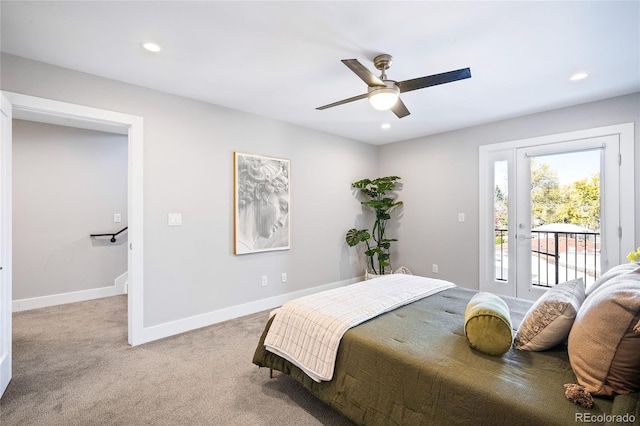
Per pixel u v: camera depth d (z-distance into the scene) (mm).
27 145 3705
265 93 2881
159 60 2248
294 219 3926
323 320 1754
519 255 3561
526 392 1087
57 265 3871
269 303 3650
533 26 1826
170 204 2859
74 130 4031
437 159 4285
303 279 4039
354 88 2775
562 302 1346
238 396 1904
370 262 4941
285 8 1670
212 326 3078
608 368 1045
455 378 1207
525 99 3002
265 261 3621
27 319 3275
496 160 3723
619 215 2912
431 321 1764
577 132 3135
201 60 2250
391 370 1389
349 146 4617
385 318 1813
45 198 3809
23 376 2117
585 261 3117
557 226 3305
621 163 2896
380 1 1612
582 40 1975
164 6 1649
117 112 2568
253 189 3473
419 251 4484
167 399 1869
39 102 2225
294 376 1817
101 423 1655
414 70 2402
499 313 1391
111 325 3096
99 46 2053
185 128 2959
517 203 3566
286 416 1726
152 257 2746
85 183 4102
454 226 4102
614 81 2592
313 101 3090
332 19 1769
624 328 1024
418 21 1782
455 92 2816
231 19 1767
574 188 3191
